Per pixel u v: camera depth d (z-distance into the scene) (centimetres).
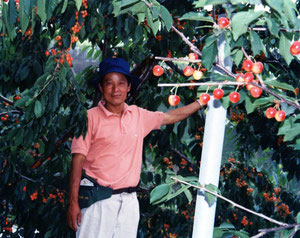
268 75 320
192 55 185
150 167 560
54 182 339
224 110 191
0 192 333
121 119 240
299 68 301
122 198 237
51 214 335
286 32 155
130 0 162
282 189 471
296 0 302
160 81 386
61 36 243
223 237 172
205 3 148
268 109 169
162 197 183
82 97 233
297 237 174
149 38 309
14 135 254
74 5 243
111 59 240
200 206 192
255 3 138
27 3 153
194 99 384
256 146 402
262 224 434
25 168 341
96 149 238
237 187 442
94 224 232
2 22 172
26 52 285
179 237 408
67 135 308
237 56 170
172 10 290
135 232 245
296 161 320
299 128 167
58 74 219
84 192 234
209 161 193
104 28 317
